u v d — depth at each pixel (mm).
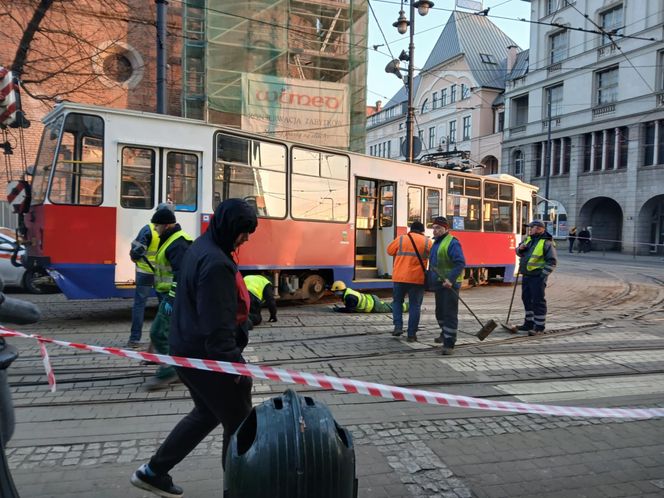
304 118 20094
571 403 5348
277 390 5465
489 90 48312
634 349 7797
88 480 3543
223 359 2836
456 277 7059
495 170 48188
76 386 5488
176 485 3363
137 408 4926
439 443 4277
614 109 35656
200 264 2900
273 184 10258
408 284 7996
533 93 42250
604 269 22172
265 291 8898
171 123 9000
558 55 40500
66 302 10867
